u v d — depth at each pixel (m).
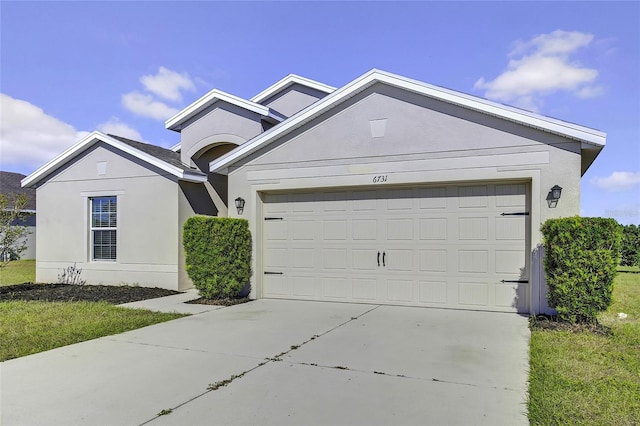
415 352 5.43
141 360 5.19
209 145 13.13
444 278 8.52
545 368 4.73
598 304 6.63
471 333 6.42
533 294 7.68
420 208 8.75
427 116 8.47
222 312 8.34
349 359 5.16
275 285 10.02
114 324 7.21
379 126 8.85
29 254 23.67
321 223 9.62
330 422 3.44
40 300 9.93
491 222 8.20
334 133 9.25
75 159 12.94
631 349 5.51
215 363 5.04
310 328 6.85
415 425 3.38
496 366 4.84
